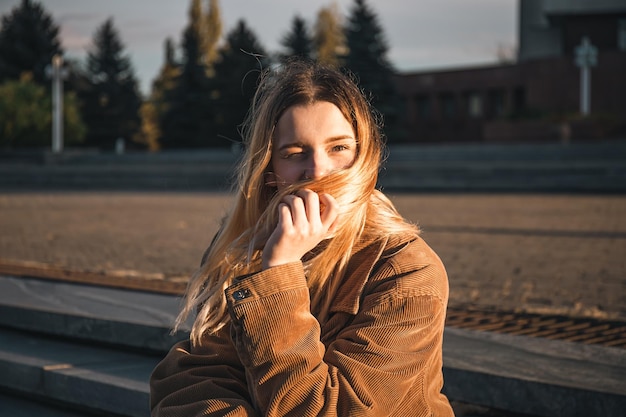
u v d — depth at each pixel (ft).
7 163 115.34
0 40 175.11
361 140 5.16
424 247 5.23
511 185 67.21
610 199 52.90
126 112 183.52
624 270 21.20
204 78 158.40
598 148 78.23
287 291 4.79
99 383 11.30
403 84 155.43
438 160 80.18
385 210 5.45
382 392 4.65
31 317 14.29
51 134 148.56
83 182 87.66
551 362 10.25
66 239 29.68
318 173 5.13
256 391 4.80
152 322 12.82
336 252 5.13
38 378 12.16
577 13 136.05
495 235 30.48
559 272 20.90
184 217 40.86
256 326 4.73
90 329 13.44
